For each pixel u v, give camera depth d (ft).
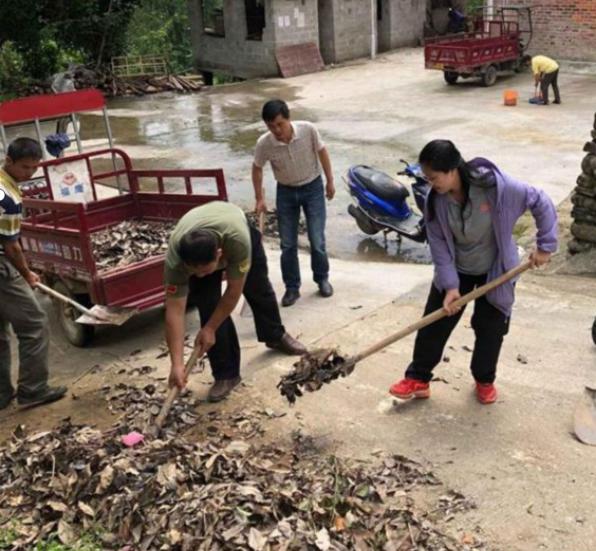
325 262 20.45
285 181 19.43
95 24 72.74
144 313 21.11
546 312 18.88
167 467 11.76
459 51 54.60
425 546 10.37
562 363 15.70
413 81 61.72
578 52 60.39
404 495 11.66
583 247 22.99
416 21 81.25
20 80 71.51
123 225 22.15
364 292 20.94
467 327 17.54
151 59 74.13
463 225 12.43
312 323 18.79
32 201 18.44
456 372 15.49
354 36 75.61
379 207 26.63
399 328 18.03
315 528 10.50
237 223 13.23
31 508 11.70
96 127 52.65
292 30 70.69
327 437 13.58
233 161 40.68
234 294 13.43
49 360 18.66
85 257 17.40
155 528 10.68
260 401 15.10
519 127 42.63
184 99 63.00
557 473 11.98
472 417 13.83
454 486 11.85
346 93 58.85
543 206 12.16
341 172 36.11
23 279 15.72
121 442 12.88
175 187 36.14
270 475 11.96
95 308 17.28
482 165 12.13
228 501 10.89
